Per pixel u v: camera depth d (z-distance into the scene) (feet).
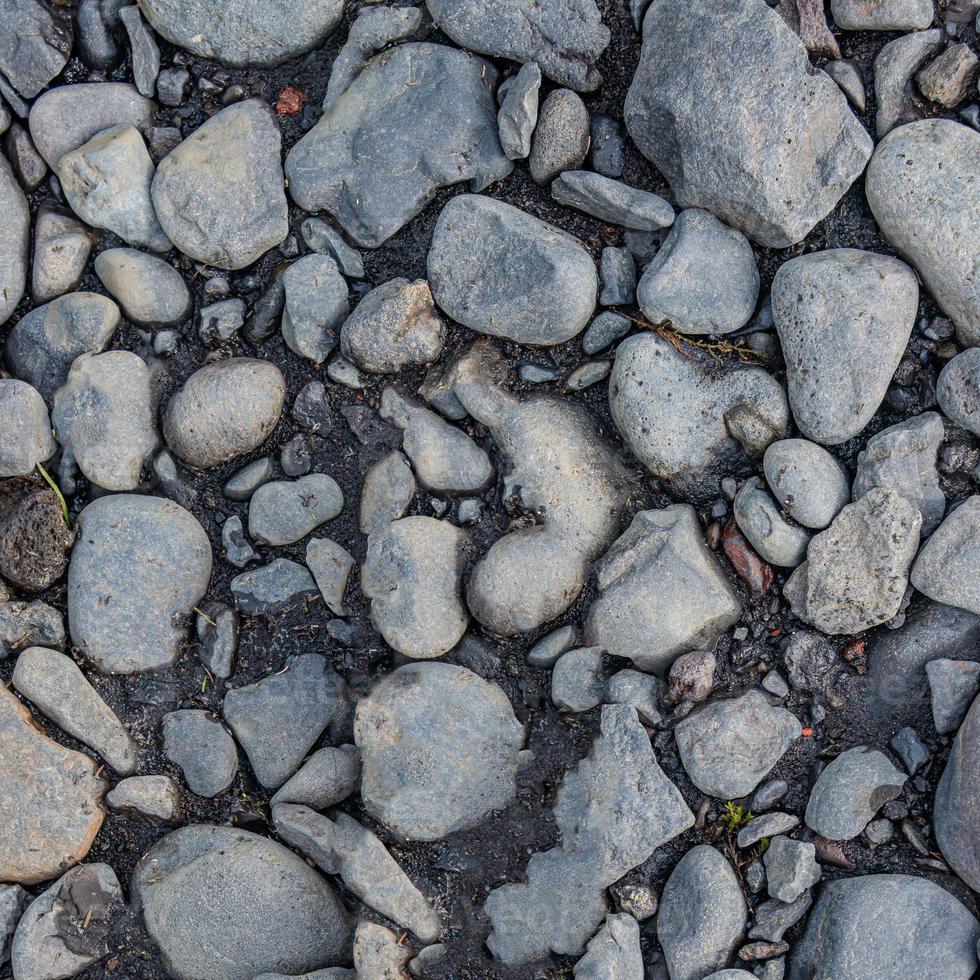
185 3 5.61
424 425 5.61
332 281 5.64
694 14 5.44
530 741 5.53
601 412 5.64
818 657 5.48
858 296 5.39
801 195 5.43
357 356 5.59
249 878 5.46
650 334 5.52
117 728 5.58
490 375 5.61
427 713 5.47
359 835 5.48
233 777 5.61
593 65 5.57
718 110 5.40
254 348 5.70
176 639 5.61
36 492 5.62
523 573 5.47
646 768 5.42
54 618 5.62
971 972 5.31
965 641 5.42
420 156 5.59
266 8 5.61
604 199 5.53
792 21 5.50
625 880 5.44
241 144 5.63
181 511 5.63
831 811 5.38
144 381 5.66
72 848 5.54
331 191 5.63
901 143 5.44
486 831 5.50
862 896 5.34
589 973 5.37
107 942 5.52
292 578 5.65
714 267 5.50
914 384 5.48
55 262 5.68
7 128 5.71
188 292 5.70
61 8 5.69
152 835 5.60
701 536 5.54
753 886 5.42
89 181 5.64
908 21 5.48
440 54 5.61
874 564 5.39
